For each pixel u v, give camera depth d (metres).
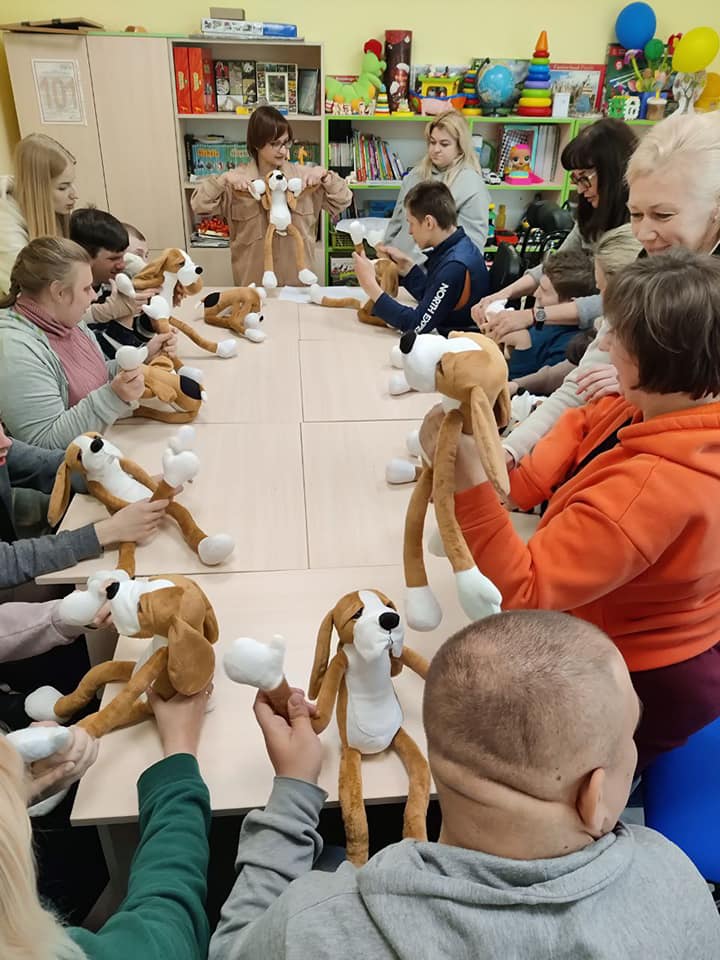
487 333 2.30
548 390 2.15
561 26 3.95
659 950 0.50
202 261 3.98
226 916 0.72
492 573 0.91
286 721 0.93
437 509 0.87
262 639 1.15
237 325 2.43
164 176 3.81
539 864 0.51
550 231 3.55
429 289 2.47
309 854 0.80
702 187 1.15
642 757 1.12
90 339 2.05
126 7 3.71
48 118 3.61
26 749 0.83
